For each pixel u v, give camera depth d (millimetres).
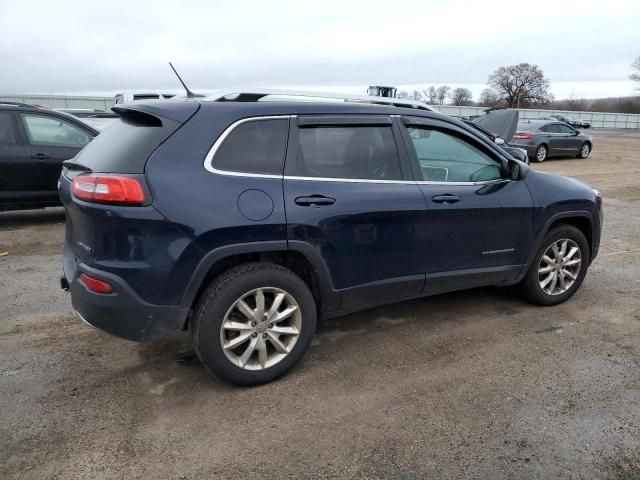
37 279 5059
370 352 3562
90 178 2736
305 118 3152
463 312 4289
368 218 3250
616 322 4113
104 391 3031
